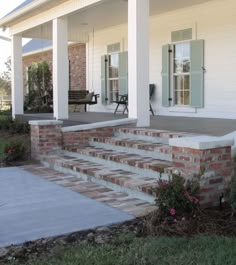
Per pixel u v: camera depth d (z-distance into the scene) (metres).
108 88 13.12
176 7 9.84
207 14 9.39
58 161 6.78
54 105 10.13
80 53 14.93
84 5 8.71
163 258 3.06
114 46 12.64
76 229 3.85
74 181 5.92
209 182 4.11
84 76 14.75
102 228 3.87
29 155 7.89
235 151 4.48
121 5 9.64
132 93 7.47
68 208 4.54
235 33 8.77
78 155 7.12
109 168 6.06
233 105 8.95
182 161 4.22
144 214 4.23
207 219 3.81
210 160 4.10
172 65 10.49
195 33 9.71
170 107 10.61
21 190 5.41
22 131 10.52
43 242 3.55
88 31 13.46
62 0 9.41
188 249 3.21
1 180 6.04
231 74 8.93
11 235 3.72
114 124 7.54
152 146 5.98
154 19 10.97
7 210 4.50
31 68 17.41
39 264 3.06
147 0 7.33
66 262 3.07
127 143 6.53
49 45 16.95
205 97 9.61
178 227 3.65
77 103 12.45
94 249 3.31
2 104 22.33
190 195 3.86
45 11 10.43
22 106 12.94
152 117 9.81
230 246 3.23
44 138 7.46
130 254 3.17
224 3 8.96
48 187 5.56
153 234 3.62
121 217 4.16
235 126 7.15
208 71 9.48
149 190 4.62
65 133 7.61
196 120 8.63
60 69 9.98
